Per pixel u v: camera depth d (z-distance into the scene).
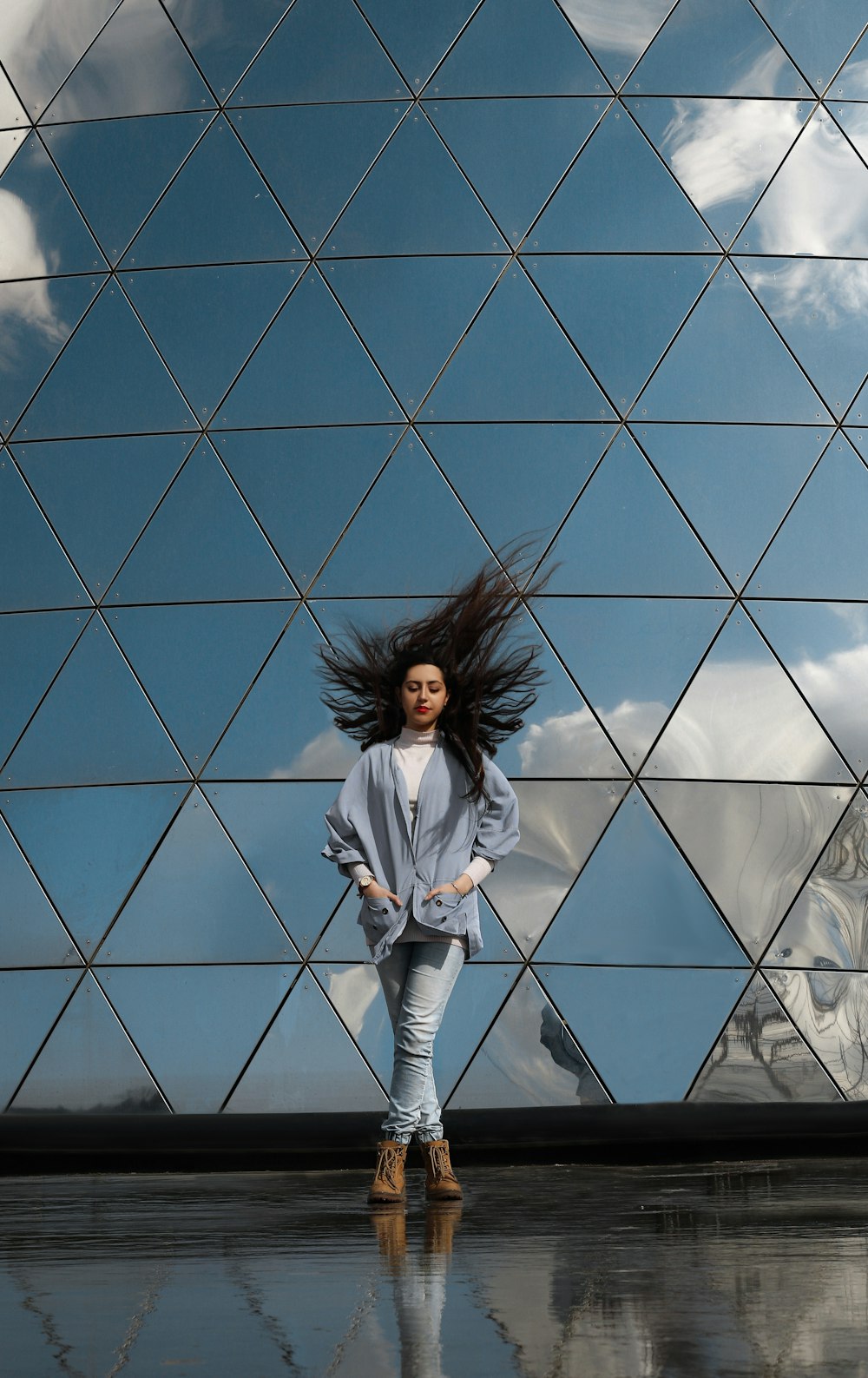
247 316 10.32
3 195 11.12
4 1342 3.46
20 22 11.75
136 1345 3.42
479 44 10.99
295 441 9.98
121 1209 6.55
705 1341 3.35
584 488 9.81
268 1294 4.07
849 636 9.78
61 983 9.15
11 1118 8.95
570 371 10.06
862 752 9.56
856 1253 4.63
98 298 10.60
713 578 9.70
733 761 9.38
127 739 9.52
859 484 10.12
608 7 11.20
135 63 11.34
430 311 10.21
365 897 6.45
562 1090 8.72
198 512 9.91
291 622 9.59
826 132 11.04
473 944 6.54
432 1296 3.98
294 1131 8.68
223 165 10.78
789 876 9.24
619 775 9.28
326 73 11.00
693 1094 8.77
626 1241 5.00
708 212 10.58
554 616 9.53
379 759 6.67
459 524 9.71
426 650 6.76
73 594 9.91
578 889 9.09
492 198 10.51
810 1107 8.84
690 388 10.10
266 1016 8.90
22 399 10.48
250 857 9.17
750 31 11.24
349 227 10.48
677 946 9.02
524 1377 3.04
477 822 6.66
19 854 9.43
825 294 10.53
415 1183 7.62
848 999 9.09
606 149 10.68
